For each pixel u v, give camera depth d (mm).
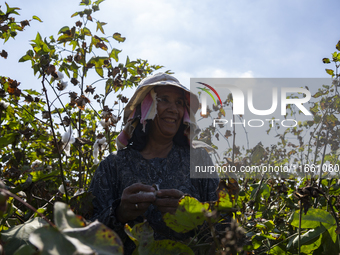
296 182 2041
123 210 1320
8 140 1057
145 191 1294
